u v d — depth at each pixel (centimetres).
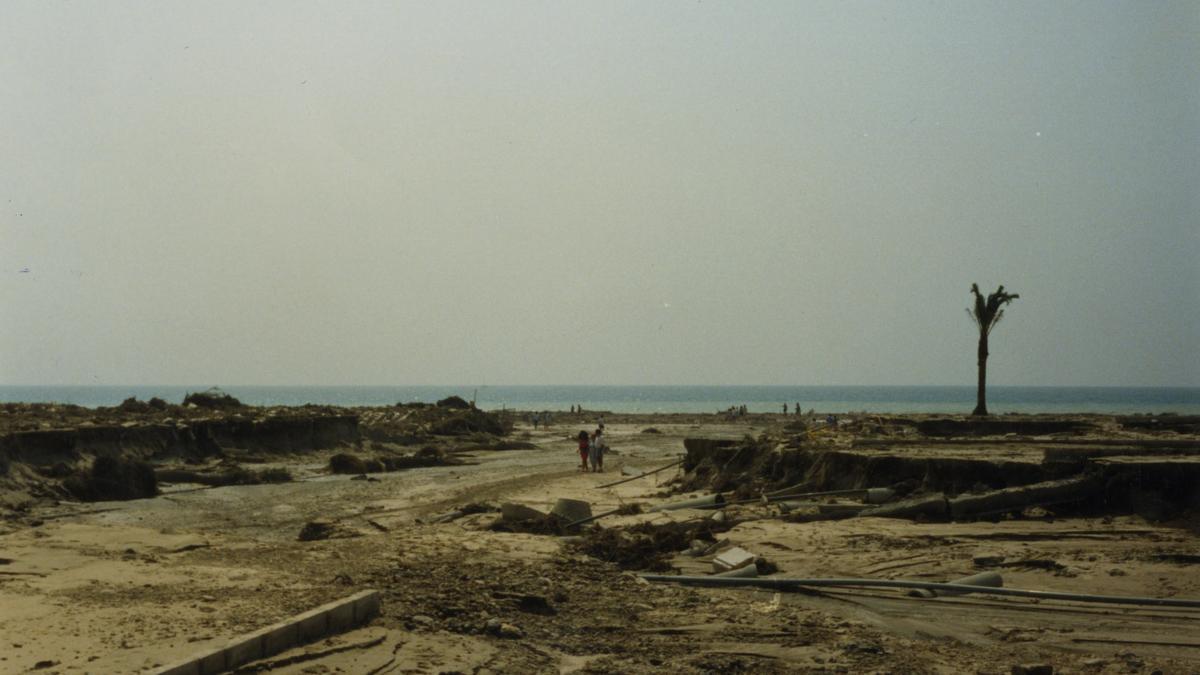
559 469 4228
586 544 1798
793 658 1116
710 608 1350
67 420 3916
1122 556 1695
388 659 1032
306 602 1182
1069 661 1120
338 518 2523
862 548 1819
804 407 17325
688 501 2505
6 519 2438
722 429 8131
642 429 8475
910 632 1253
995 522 2092
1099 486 2162
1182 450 2491
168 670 885
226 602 1180
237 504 2967
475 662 1054
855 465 2578
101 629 1037
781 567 1667
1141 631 1250
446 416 6869
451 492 3192
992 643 1202
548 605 1316
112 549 1554
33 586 1254
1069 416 5306
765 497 2548
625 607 1343
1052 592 1423
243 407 5872
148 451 3781
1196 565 1625
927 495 2327
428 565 1521
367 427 5597
